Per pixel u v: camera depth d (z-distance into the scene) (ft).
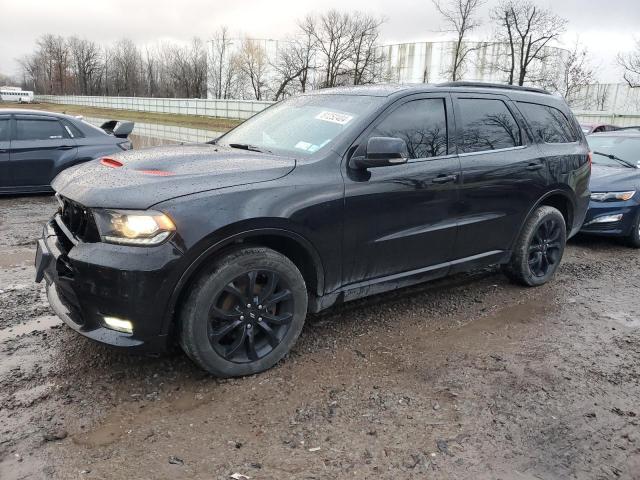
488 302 15.74
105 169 11.16
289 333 11.37
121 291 9.43
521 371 11.62
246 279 10.57
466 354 12.34
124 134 32.12
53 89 299.99
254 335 11.00
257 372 11.07
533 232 16.12
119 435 9.00
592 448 9.07
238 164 11.04
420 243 13.20
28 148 28.45
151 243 9.43
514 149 15.35
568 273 19.17
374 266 12.50
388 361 11.87
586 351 12.75
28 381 10.55
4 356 11.52
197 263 9.81
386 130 12.49
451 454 8.77
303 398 10.26
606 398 10.66
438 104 13.74
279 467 8.30
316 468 8.30
